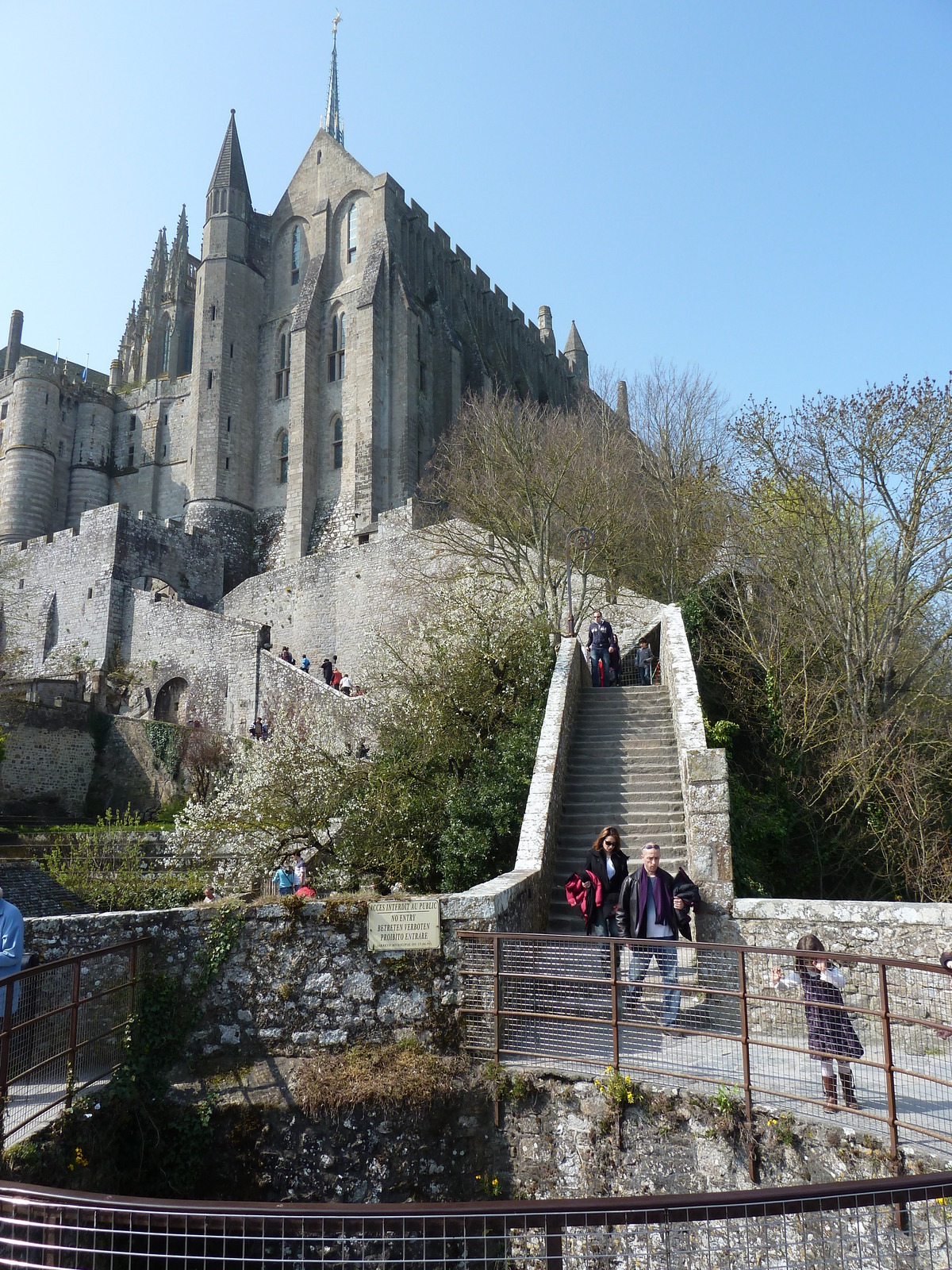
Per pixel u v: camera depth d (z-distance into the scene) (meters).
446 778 17.17
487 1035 8.24
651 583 32.03
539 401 74.69
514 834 15.30
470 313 69.44
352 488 56.84
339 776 18.66
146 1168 7.64
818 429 21.67
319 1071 8.12
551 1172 7.59
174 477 65.75
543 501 30.72
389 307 58.81
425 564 37.16
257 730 33.16
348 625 41.31
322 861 18.09
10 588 51.00
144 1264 5.33
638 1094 7.49
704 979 9.77
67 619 47.91
